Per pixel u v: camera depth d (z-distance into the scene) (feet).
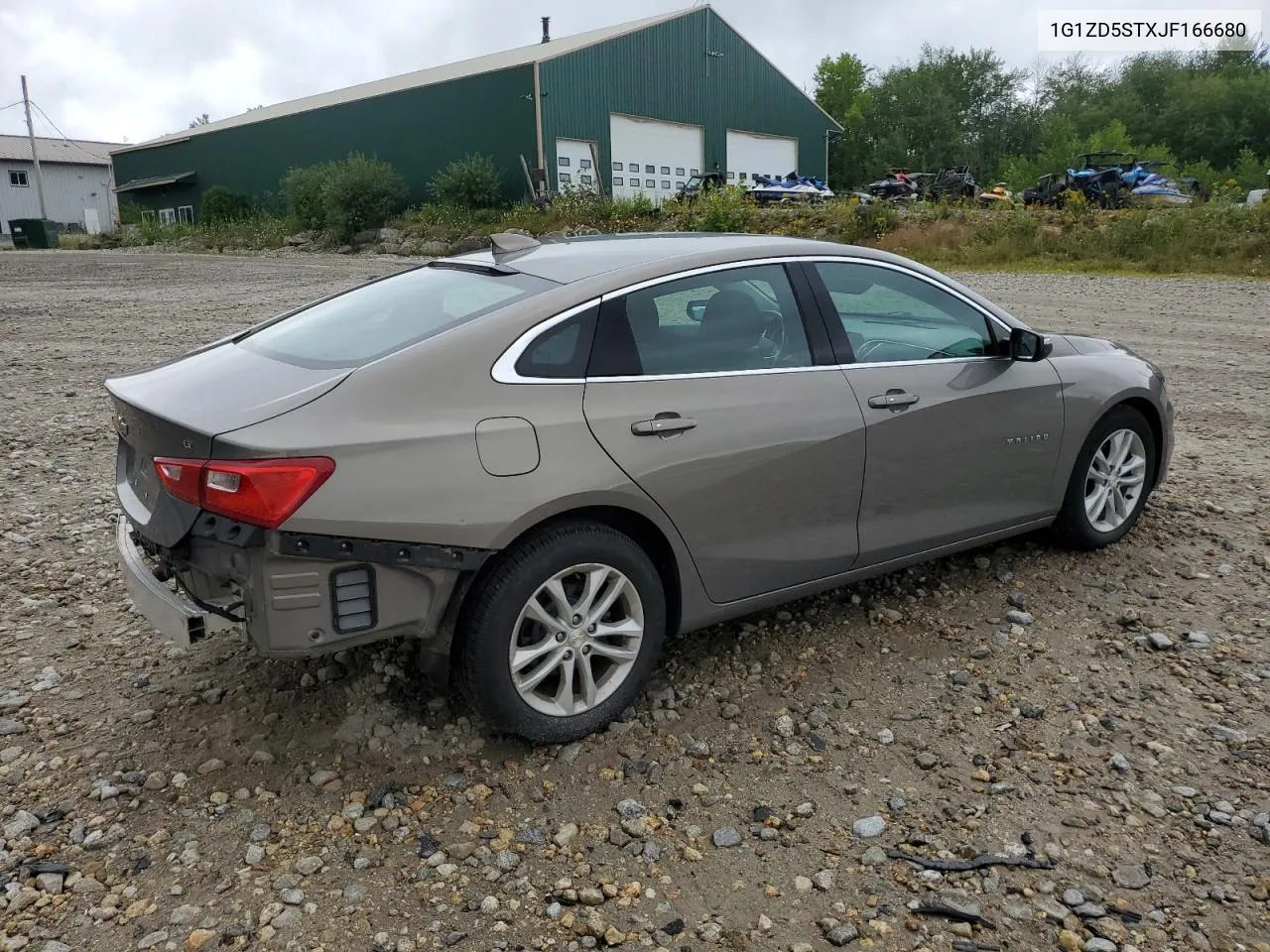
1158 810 9.83
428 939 8.23
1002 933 8.30
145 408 9.97
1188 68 241.55
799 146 137.49
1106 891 8.78
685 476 11.02
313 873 8.99
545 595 10.50
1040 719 11.49
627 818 9.77
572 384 10.49
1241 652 12.92
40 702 11.82
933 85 236.43
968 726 11.37
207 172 145.07
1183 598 14.56
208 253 109.60
